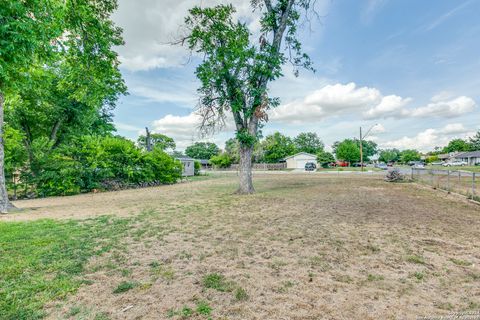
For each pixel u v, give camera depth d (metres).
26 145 14.27
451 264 3.32
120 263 3.40
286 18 12.18
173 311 2.22
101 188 15.79
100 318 2.11
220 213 7.07
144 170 18.84
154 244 4.27
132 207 8.45
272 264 3.35
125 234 4.91
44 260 3.49
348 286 2.70
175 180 22.31
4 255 3.68
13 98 9.77
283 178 23.67
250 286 2.71
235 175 34.25
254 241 4.40
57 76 15.47
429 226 5.37
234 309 2.26
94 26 8.92
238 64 11.02
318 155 60.41
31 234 4.90
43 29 5.59
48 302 2.38
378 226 5.38
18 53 5.09
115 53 10.01
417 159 91.06
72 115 19.06
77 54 9.05
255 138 11.58
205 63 10.87
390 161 104.88
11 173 12.87
